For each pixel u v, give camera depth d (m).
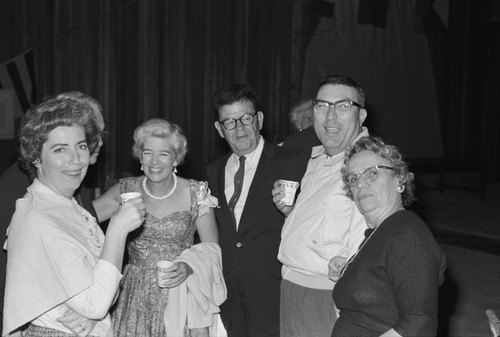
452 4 11.57
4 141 7.46
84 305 1.88
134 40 8.23
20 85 7.54
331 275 2.35
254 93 3.10
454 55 11.69
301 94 9.77
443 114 11.68
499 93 12.55
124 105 8.20
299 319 2.59
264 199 3.03
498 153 12.85
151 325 2.77
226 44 8.95
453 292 5.57
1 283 2.25
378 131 10.84
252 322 3.01
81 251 1.93
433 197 11.10
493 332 2.31
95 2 7.92
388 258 1.96
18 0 7.50
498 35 12.29
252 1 9.11
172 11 8.48
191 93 8.71
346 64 10.23
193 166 8.80
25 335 1.96
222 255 3.08
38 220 1.91
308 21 9.74
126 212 1.98
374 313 1.99
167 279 2.62
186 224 2.85
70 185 2.03
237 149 3.09
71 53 7.82
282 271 2.74
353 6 10.17
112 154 8.11
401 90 10.98
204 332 2.84
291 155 3.08
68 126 1.99
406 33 10.86
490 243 7.61
